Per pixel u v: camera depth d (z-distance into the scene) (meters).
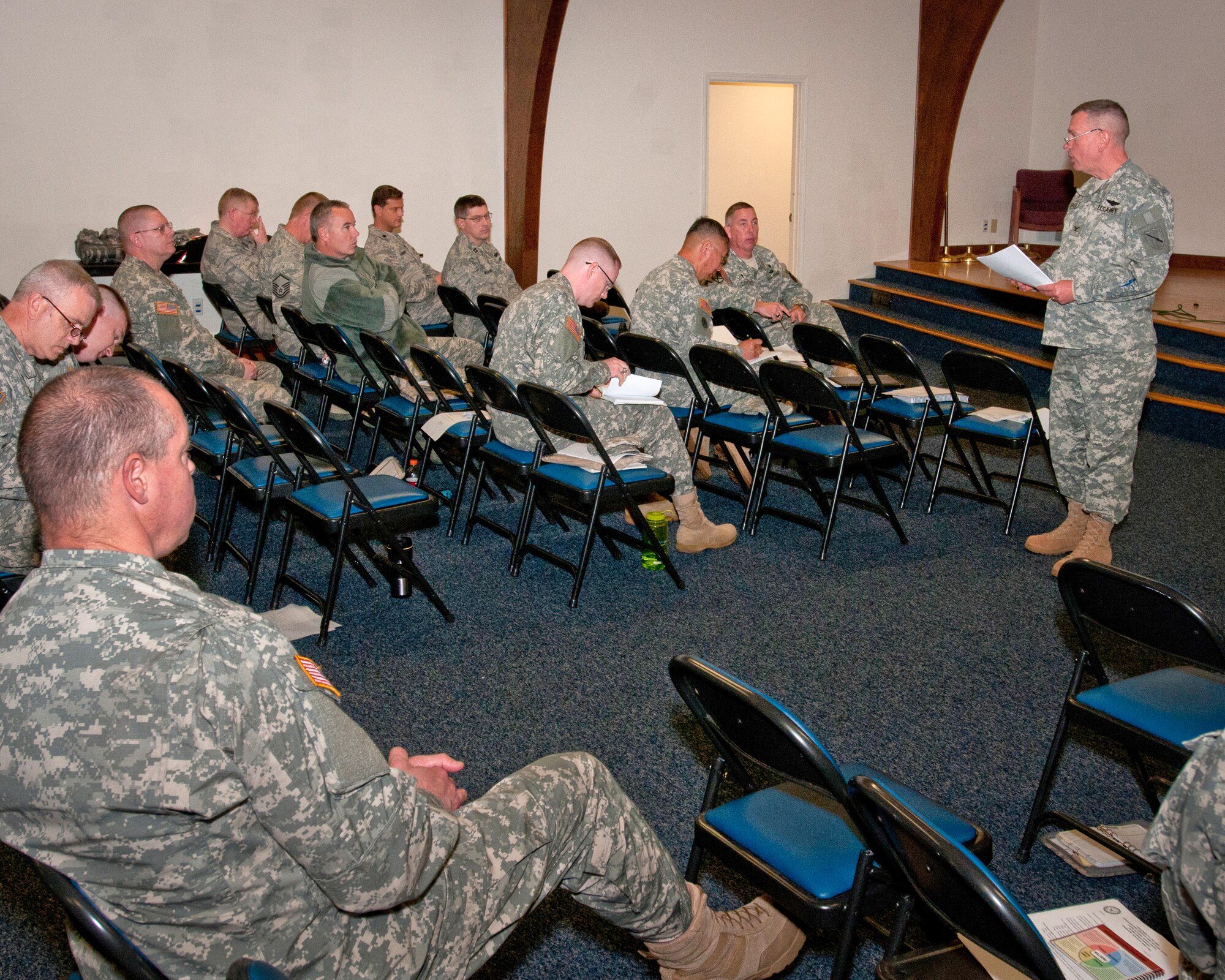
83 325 2.39
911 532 3.78
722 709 1.48
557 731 2.46
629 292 8.36
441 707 2.57
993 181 9.35
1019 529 3.80
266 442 3.11
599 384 3.34
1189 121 7.93
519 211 7.63
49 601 0.96
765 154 9.37
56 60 6.06
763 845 1.48
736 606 3.15
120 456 1.00
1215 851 0.94
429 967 1.15
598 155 7.91
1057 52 8.95
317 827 0.97
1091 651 1.90
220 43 6.47
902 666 2.76
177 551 3.62
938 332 7.47
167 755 0.92
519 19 7.05
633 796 2.20
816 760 1.31
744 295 4.73
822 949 1.77
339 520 2.90
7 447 2.21
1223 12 7.54
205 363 4.07
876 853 1.33
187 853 0.96
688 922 1.48
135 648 0.94
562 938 1.81
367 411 5.25
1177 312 6.05
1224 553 3.54
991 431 3.68
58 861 0.96
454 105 7.32
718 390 3.97
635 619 3.06
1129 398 3.23
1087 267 3.19
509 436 3.40
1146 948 1.51
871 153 8.84
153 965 1.02
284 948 1.04
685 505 3.50
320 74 6.83
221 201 5.53
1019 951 1.08
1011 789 2.21
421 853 1.06
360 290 4.41
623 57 7.77
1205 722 1.70
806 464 3.58
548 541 3.71
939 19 8.35
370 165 7.15
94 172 6.31
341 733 1.01
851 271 9.11
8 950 1.81
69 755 0.92
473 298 6.04
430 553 3.61
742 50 8.14
